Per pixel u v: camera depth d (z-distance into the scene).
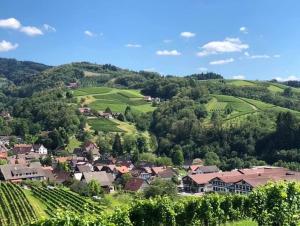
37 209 95.81
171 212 35.78
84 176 138.00
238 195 40.44
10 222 82.25
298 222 35.34
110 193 129.00
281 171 121.75
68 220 25.20
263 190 38.16
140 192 121.75
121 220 30.34
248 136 170.00
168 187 111.50
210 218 38.75
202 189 132.25
